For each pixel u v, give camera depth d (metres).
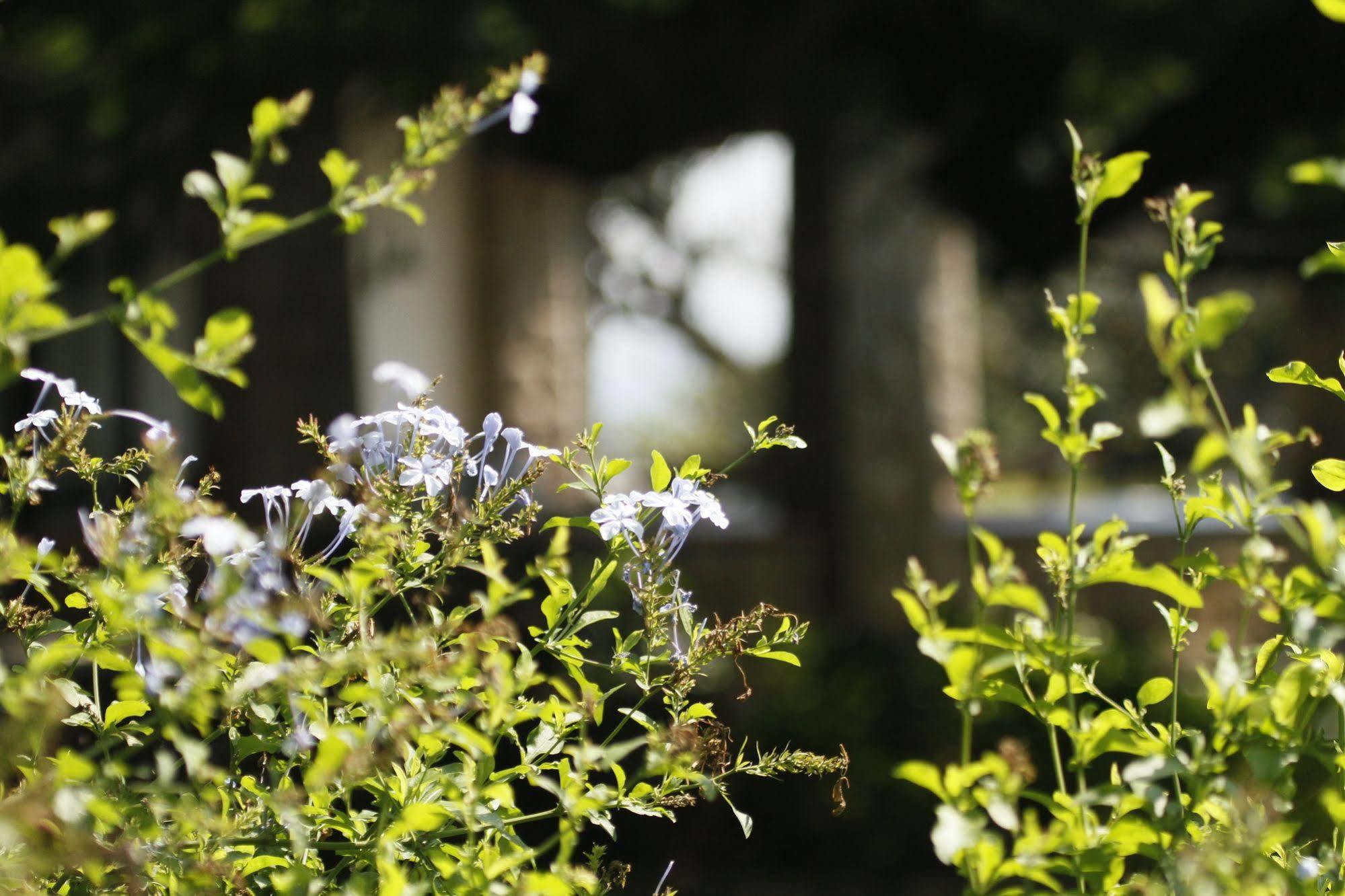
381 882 1.28
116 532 1.29
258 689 1.39
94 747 1.39
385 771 1.41
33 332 1.08
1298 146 6.67
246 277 7.48
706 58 7.16
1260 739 1.25
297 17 6.65
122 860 1.20
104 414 1.45
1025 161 7.39
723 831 6.18
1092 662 1.50
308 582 1.44
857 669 6.95
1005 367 20.52
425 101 7.00
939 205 8.08
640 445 22.97
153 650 1.17
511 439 1.57
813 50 7.09
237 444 7.43
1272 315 17.16
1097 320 18.03
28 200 7.21
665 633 1.55
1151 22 6.37
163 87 7.02
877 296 8.33
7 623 1.45
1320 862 1.31
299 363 7.51
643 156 8.01
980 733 6.21
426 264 9.58
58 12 7.04
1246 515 1.29
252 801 1.42
